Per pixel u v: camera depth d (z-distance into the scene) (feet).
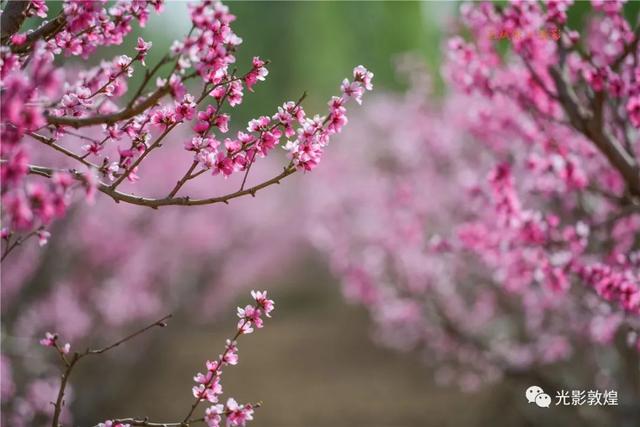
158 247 45.98
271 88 120.47
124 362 41.55
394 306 31.96
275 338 64.59
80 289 38.86
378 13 105.29
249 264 58.23
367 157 43.24
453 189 32.91
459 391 46.09
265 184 9.58
